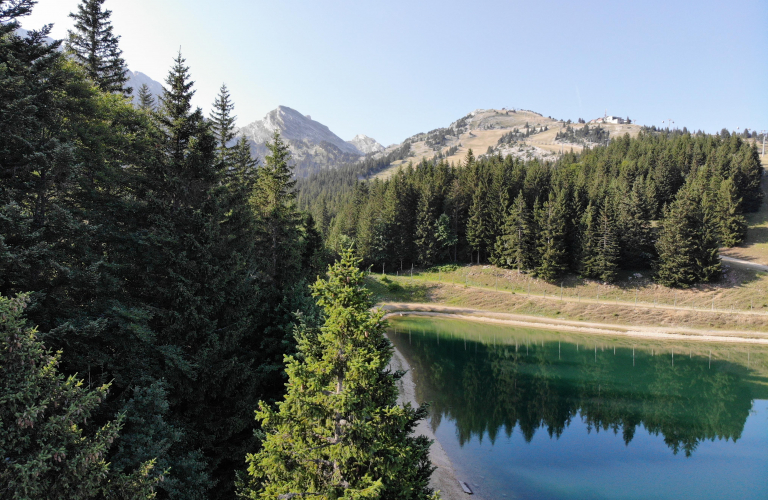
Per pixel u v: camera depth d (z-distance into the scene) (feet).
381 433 35.86
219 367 57.77
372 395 38.14
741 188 327.88
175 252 60.29
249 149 143.64
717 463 84.28
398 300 273.75
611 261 256.52
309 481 34.58
